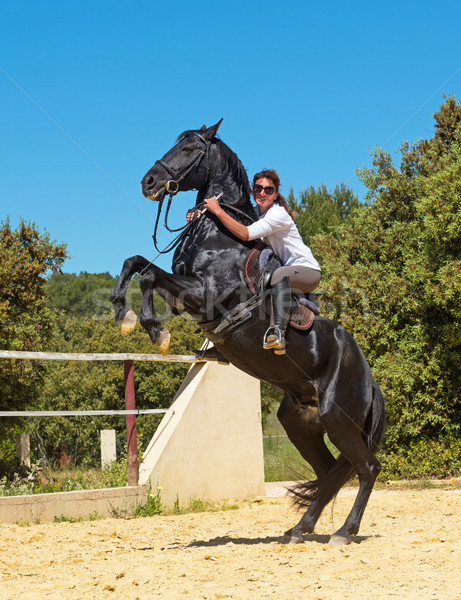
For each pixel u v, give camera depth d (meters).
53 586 4.38
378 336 14.65
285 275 5.81
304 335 5.99
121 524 8.40
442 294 13.29
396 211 15.73
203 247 5.87
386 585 3.99
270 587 4.07
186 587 4.17
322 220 24.56
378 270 15.07
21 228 16.98
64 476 11.19
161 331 5.51
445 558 4.75
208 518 9.04
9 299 16.50
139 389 32.19
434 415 13.71
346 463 6.31
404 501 10.12
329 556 5.12
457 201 13.26
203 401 10.84
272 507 10.34
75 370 31.31
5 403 16.56
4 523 8.18
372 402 6.49
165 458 10.09
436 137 15.91
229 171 6.26
